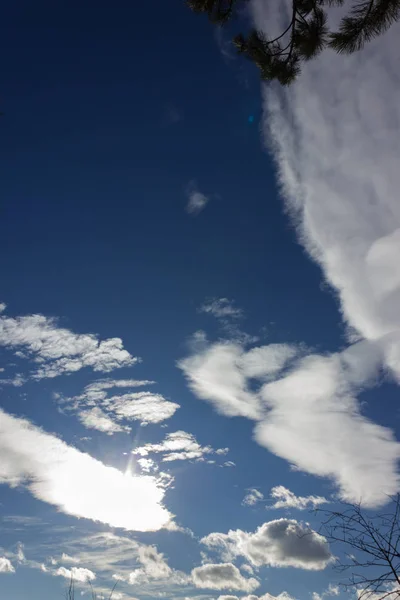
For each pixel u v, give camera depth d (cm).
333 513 380
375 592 344
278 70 921
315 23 838
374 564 352
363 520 368
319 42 845
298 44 869
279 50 909
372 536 358
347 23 769
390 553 349
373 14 744
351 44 788
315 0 823
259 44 911
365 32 770
